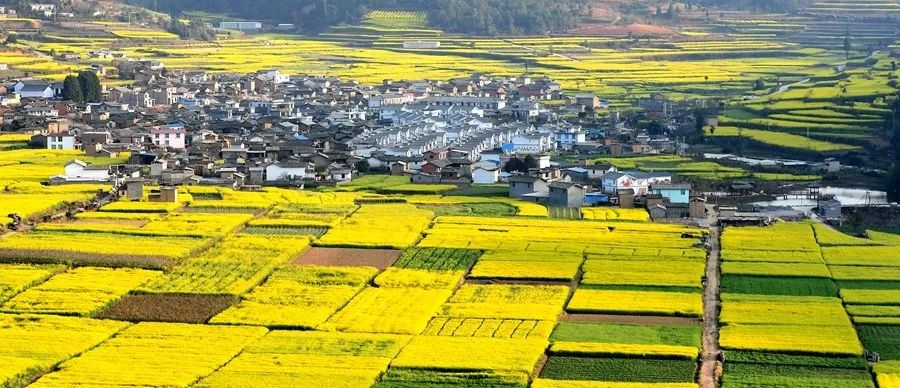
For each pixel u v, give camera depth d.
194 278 183.50
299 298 173.00
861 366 144.25
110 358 145.00
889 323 161.38
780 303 170.62
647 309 167.50
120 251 196.25
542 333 156.25
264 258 195.50
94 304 167.88
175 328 158.12
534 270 188.50
